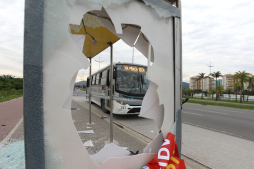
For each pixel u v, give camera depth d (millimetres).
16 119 6535
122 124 6285
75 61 1510
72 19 1497
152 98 2270
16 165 2689
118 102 7094
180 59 2393
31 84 1325
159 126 2328
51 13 1386
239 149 4043
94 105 12688
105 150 2230
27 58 1308
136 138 4469
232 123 7520
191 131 5684
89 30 3289
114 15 1775
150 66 2168
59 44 1415
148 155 2168
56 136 1444
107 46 4324
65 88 1468
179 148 2371
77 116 7281
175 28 2311
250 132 5883
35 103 1344
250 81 31578
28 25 1305
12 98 17859
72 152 1532
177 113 2340
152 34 2092
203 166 3133
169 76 2275
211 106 17234
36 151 1363
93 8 1605
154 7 2057
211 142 4531
